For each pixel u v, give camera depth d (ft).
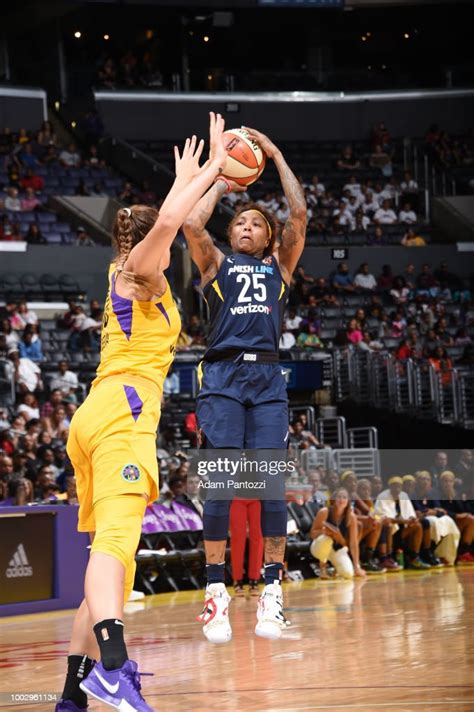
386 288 104.58
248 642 26.48
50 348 83.87
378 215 115.03
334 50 145.89
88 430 16.15
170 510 51.03
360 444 78.02
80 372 80.28
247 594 45.78
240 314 20.65
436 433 79.71
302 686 18.79
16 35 128.26
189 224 20.77
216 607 20.25
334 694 17.72
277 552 20.56
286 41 141.59
